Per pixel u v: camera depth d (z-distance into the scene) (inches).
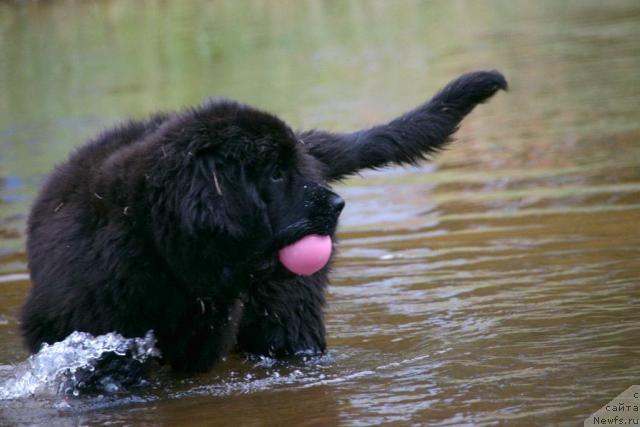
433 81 1001.5
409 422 322.7
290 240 353.7
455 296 474.6
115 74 1122.0
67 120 948.6
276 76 1076.5
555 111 884.6
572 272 488.7
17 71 1149.7
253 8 1398.9
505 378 357.4
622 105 871.1
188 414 353.7
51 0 1414.9
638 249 514.9
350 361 403.9
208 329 386.9
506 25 1266.0
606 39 1134.4
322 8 1398.9
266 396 368.5
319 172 379.9
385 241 590.2
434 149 452.1
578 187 659.4
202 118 354.0
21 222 677.3
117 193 358.9
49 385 376.2
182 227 343.0
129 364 377.4
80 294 362.6
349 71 1083.9
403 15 1359.5
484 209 636.1
